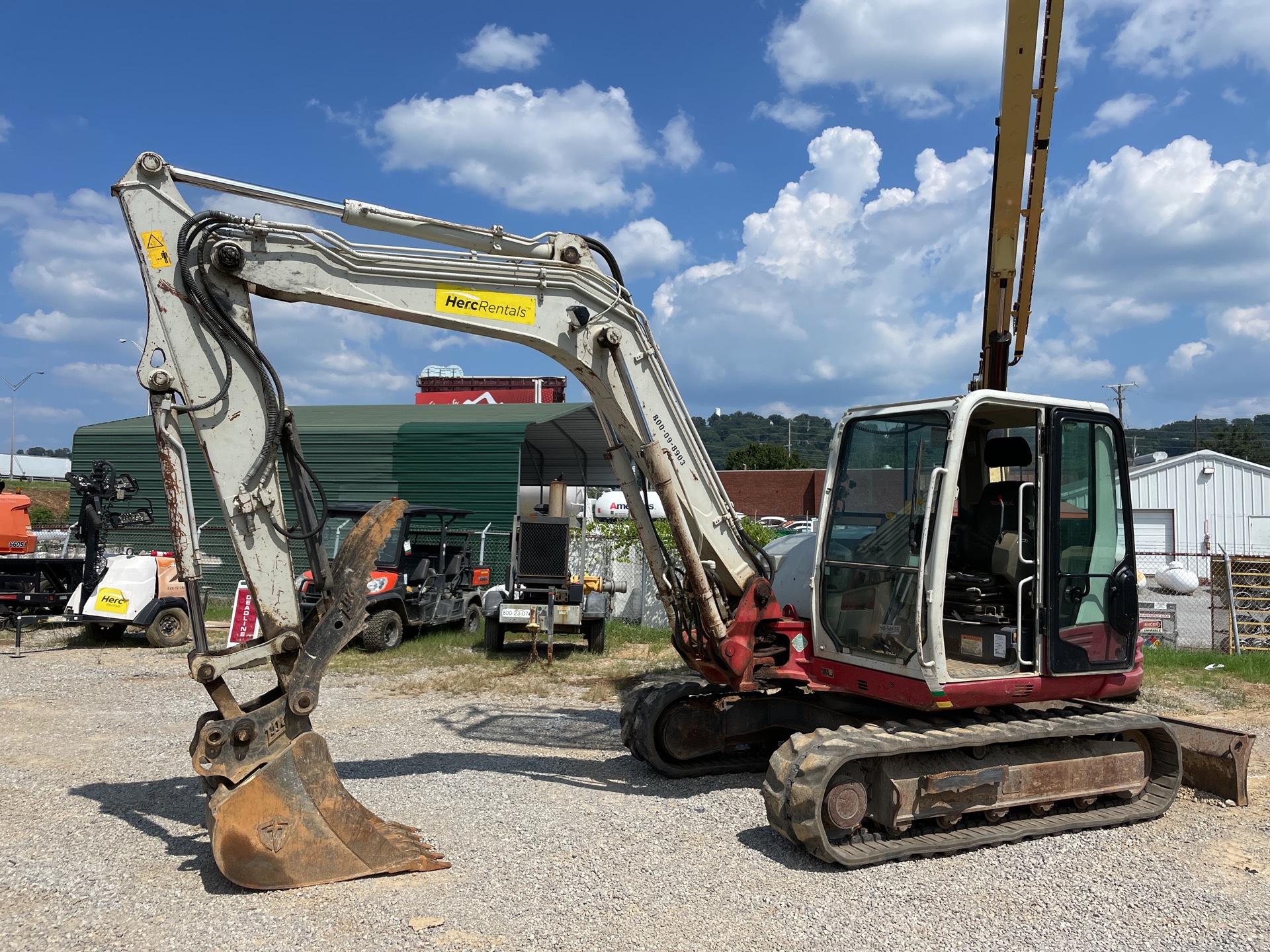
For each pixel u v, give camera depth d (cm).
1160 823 548
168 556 1245
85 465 1823
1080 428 555
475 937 369
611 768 641
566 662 1113
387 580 1170
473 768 633
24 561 1265
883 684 535
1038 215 703
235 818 401
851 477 582
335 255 469
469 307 501
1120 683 563
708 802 561
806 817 449
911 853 471
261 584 438
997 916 404
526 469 2245
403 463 1686
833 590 582
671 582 587
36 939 362
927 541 505
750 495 4169
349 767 631
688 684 638
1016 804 513
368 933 370
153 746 680
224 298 443
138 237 432
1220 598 1368
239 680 970
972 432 615
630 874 440
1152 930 393
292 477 460
